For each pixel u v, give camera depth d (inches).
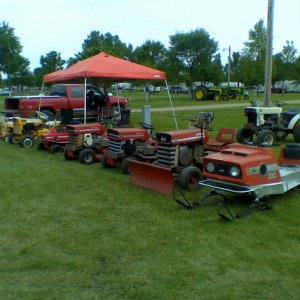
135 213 222.2
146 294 140.2
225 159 216.5
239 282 147.9
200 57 1781.5
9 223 210.2
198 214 217.9
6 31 2261.3
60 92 639.1
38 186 280.4
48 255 170.9
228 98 1513.3
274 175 224.2
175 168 270.2
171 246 178.4
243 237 186.7
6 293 142.4
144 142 323.3
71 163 360.8
